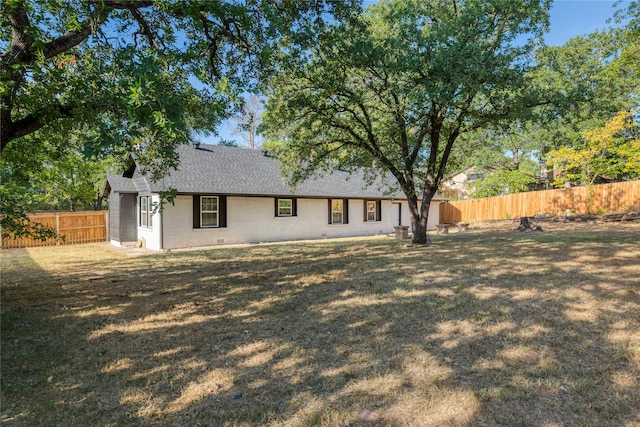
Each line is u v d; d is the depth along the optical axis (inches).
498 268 261.6
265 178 668.1
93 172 865.5
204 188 560.1
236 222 607.5
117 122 156.3
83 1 181.0
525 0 341.7
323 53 338.6
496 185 1057.5
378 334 149.3
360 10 296.8
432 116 389.4
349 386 109.4
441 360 122.9
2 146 191.2
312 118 396.2
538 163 1002.7
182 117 161.9
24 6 174.2
